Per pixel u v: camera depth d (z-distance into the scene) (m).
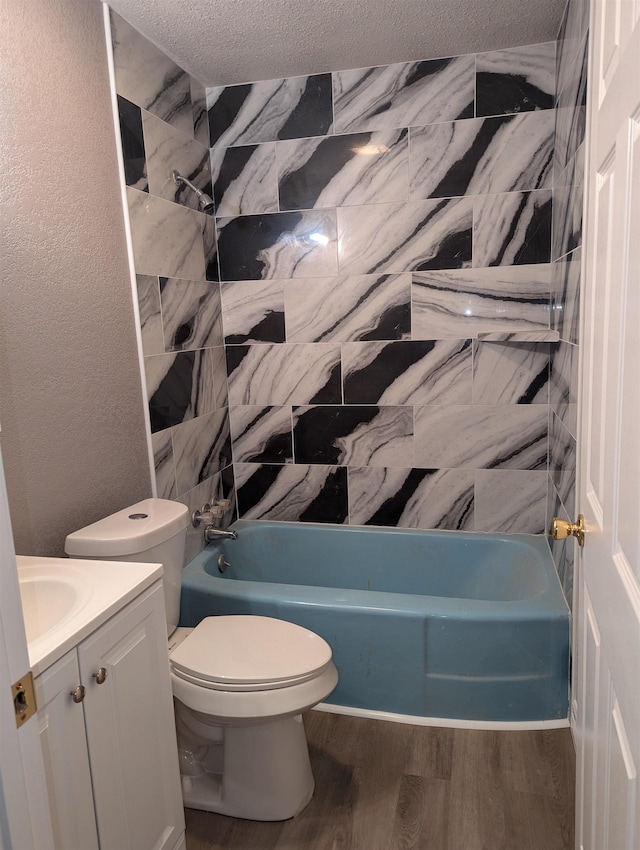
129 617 1.29
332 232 2.69
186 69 2.50
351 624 2.08
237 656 1.67
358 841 1.60
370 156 2.59
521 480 2.66
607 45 0.97
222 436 2.88
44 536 1.70
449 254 2.57
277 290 2.79
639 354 0.73
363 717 2.10
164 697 1.44
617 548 0.88
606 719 0.96
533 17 2.14
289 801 1.68
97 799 1.18
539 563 2.40
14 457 1.59
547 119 2.39
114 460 2.03
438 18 2.13
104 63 1.97
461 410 2.68
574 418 1.90
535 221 2.46
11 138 1.57
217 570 2.60
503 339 2.39
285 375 2.85
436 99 2.49
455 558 2.71
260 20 2.10
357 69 2.55
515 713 2.02
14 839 0.67
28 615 1.27
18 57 1.59
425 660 2.04
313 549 2.88
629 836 0.79
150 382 2.24
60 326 1.76
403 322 2.67
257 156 2.72
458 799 1.72
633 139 0.77
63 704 1.08
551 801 1.70
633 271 0.77
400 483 2.81
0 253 1.53
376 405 2.77
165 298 2.35
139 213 2.16
